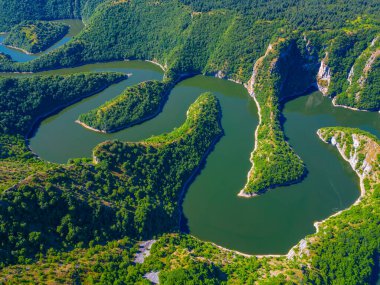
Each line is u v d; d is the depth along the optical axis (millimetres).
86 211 183625
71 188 189375
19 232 161750
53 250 165000
